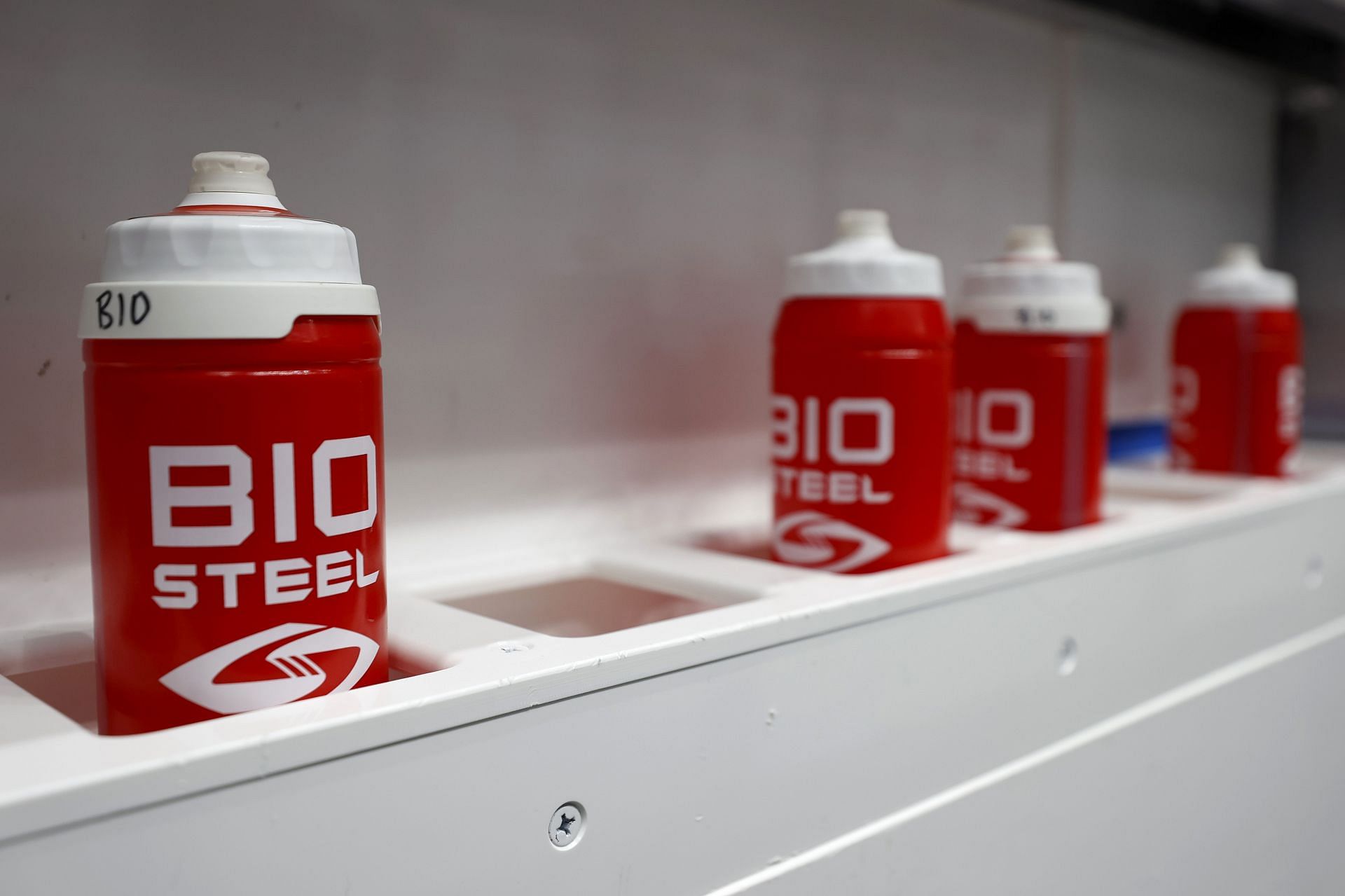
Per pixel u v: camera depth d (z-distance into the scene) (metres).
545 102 0.73
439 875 0.41
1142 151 1.24
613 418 0.79
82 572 0.58
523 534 0.75
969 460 0.80
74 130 0.56
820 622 0.54
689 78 0.81
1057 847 0.69
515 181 0.72
